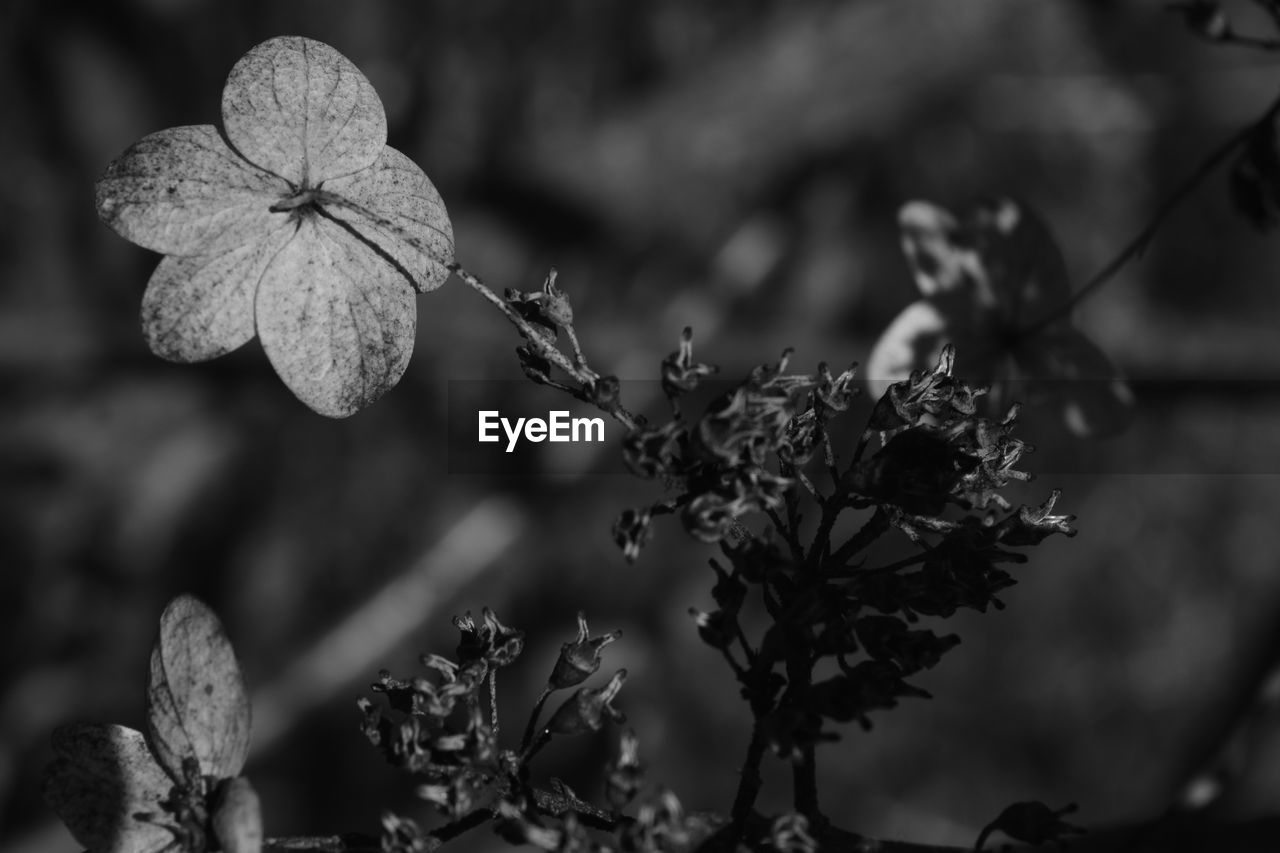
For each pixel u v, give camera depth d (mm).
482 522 593
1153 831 297
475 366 602
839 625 244
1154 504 665
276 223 250
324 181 251
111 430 618
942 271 296
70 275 635
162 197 248
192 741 245
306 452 616
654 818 237
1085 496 670
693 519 240
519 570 593
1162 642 653
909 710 632
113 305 639
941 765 628
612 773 241
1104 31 674
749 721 588
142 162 248
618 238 634
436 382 602
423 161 625
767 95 649
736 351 631
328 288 250
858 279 662
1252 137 301
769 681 245
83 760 246
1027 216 298
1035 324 296
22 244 629
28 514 606
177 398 624
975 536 248
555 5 633
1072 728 643
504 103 636
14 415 613
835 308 654
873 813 612
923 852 262
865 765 620
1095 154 685
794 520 251
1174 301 672
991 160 679
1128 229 685
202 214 248
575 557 594
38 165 635
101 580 603
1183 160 689
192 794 244
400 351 251
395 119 625
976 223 297
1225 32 302
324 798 561
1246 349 632
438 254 252
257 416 623
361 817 559
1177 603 659
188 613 247
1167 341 645
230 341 248
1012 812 246
